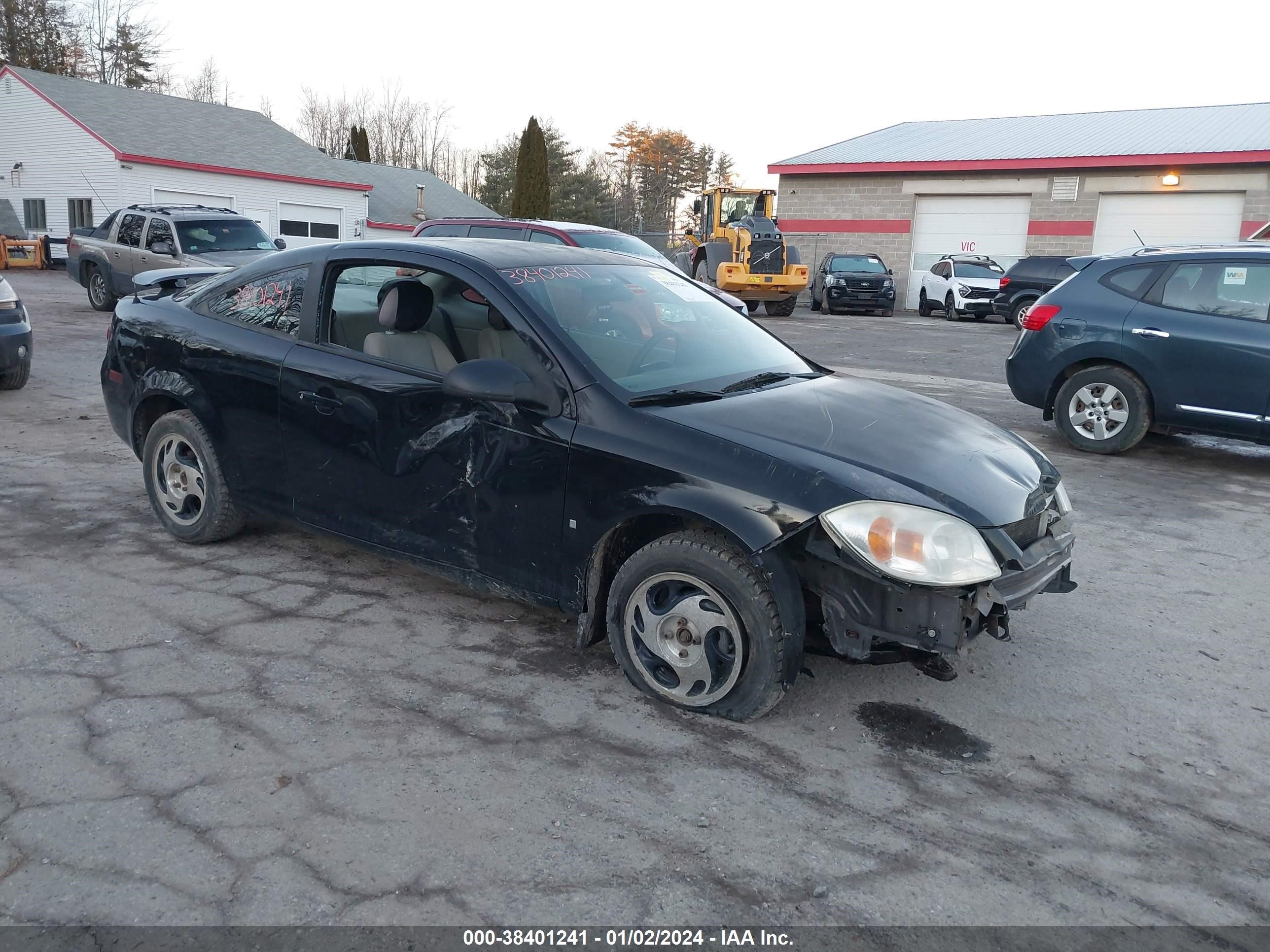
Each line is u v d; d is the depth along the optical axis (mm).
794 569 3197
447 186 43531
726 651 3303
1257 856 2734
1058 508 3744
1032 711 3535
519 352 3674
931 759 3178
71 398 8773
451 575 3914
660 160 73625
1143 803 2980
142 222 15594
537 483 3559
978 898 2506
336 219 32688
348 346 4188
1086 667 3932
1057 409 8070
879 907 2459
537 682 3584
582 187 59875
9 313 8578
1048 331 8008
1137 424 7641
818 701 3533
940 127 32281
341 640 3881
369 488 4066
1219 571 5164
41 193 29172
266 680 3521
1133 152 25016
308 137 74125
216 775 2908
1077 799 2986
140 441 5039
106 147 27062
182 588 4344
